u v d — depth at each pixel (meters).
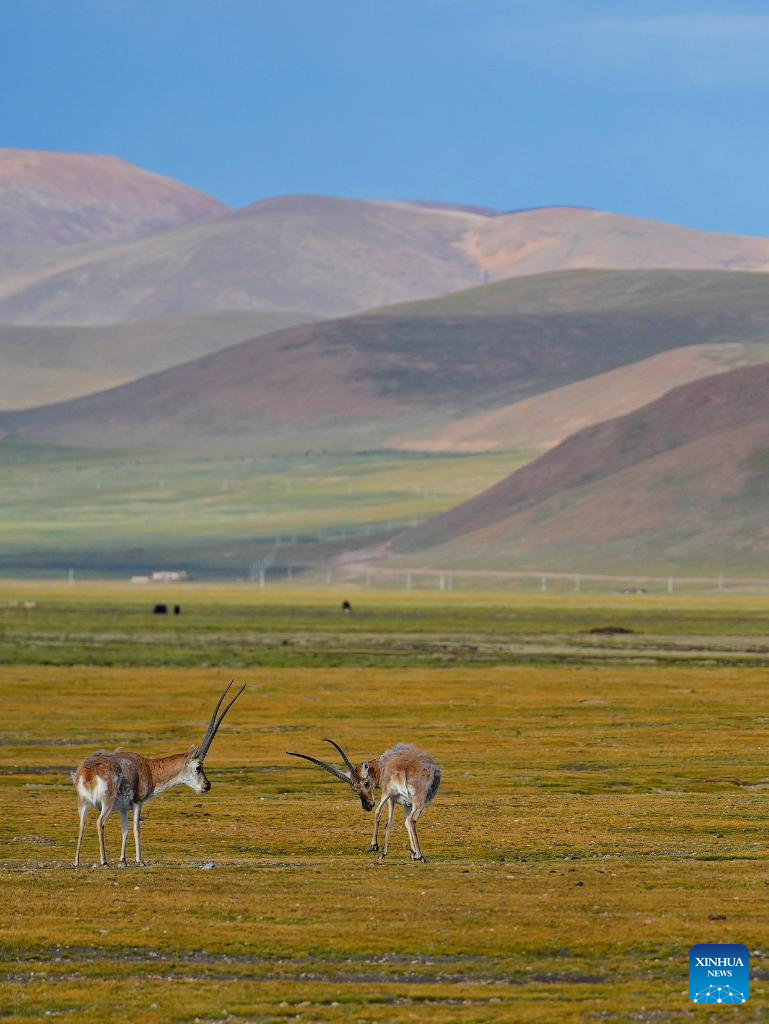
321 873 97.81
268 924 81.31
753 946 77.31
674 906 86.31
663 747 192.38
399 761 104.50
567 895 89.56
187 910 84.50
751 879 96.12
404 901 87.44
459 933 79.38
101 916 82.94
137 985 70.25
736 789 151.88
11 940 77.75
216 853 109.25
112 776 97.88
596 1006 67.25
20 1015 65.50
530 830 120.44
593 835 118.06
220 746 190.25
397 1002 68.06
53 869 98.94
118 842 114.25
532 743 196.50
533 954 76.06
